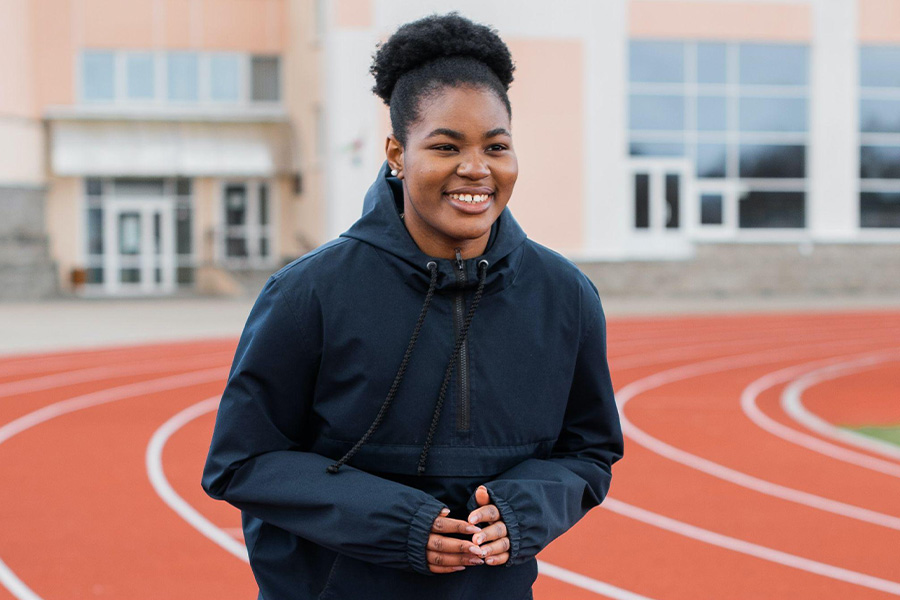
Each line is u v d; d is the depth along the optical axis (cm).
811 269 2600
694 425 951
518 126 2470
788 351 1548
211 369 1319
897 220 2694
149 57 2736
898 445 861
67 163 2648
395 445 203
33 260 2591
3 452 821
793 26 2619
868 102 2677
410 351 201
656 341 1661
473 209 197
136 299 2544
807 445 860
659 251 2567
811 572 533
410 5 2283
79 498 675
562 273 216
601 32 2505
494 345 206
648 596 496
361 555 196
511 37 2452
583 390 221
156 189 2747
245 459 205
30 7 2662
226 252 2764
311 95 2528
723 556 558
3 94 2534
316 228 2525
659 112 2564
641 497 682
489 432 205
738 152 2611
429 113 196
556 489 202
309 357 205
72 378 1240
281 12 2780
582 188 2508
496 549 191
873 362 1436
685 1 2555
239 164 2691
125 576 521
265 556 213
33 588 504
